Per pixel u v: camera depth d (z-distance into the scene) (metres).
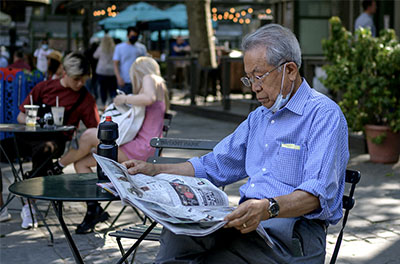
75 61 5.09
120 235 2.99
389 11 10.97
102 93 13.02
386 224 4.81
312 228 2.49
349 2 11.01
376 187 6.02
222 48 17.30
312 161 2.43
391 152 7.16
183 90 18.78
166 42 19.94
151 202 2.21
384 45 7.08
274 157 2.60
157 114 4.97
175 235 2.46
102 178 2.76
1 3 16.22
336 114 2.51
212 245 2.46
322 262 2.47
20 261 4.06
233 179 2.90
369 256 4.11
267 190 2.57
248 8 20.19
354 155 7.76
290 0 11.80
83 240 4.50
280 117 2.60
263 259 2.40
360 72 7.34
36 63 16.62
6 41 26.91
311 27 11.87
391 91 7.05
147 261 4.06
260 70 2.48
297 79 2.57
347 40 7.44
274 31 2.49
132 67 5.01
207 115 12.76
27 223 4.79
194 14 14.34
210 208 2.32
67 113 5.21
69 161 4.73
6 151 5.06
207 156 2.90
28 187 2.57
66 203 5.54
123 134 4.75
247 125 2.84
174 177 2.60
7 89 7.58
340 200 2.58
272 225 2.46
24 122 5.28
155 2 19.98
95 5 22.19
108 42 12.72
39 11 28.52
